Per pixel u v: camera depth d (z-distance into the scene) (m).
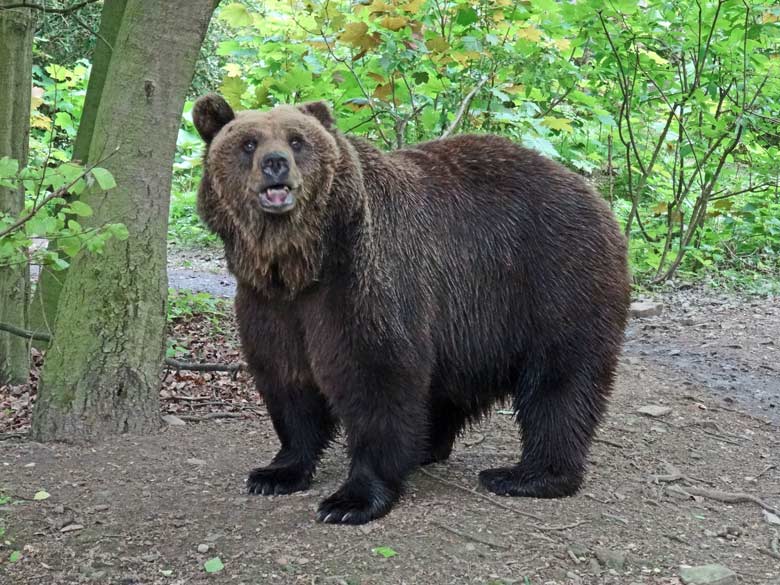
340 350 4.94
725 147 13.54
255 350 5.26
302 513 5.19
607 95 12.77
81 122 8.21
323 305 4.94
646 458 6.48
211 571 4.48
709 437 7.14
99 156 6.20
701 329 11.20
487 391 5.77
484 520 5.11
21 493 5.36
